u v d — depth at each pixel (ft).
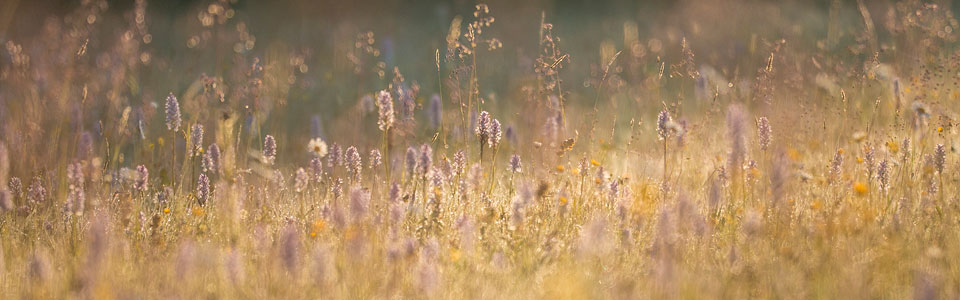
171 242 25.91
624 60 61.82
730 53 55.42
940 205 27.09
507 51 72.33
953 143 30.91
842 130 33.42
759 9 73.72
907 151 29.48
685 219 24.27
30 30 73.20
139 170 28.86
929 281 20.07
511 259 23.90
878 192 28.48
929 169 28.12
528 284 22.33
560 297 21.13
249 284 22.03
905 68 42.88
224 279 22.17
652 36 72.08
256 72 44.39
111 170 32.45
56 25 59.21
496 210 27.17
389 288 21.80
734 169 27.73
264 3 102.63
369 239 23.71
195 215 27.68
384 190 28.07
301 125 47.39
